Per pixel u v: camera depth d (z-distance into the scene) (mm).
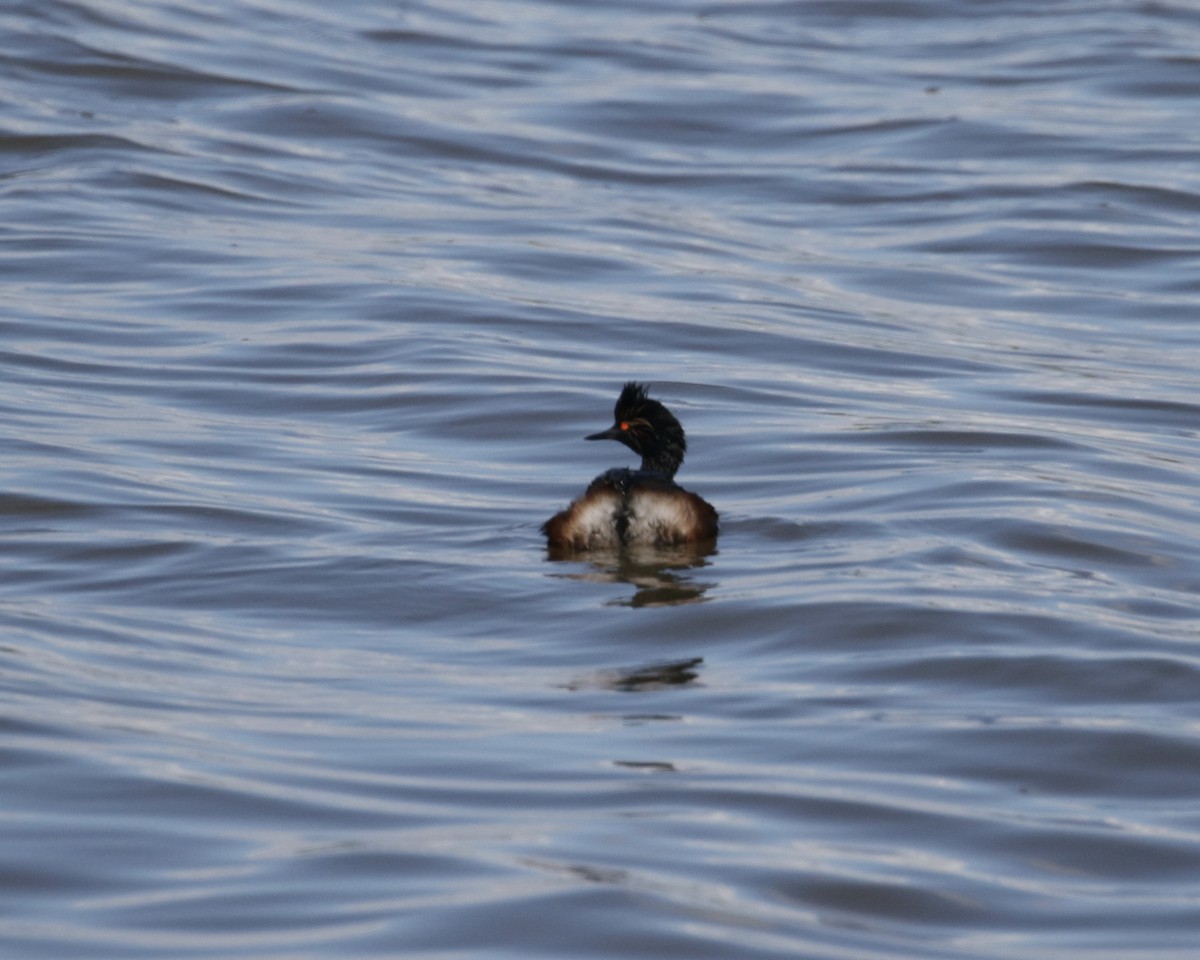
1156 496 15953
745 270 25688
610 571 13539
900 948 8078
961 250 26891
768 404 19609
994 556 13961
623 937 8039
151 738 10305
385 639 12258
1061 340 22719
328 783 9711
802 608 12555
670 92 35406
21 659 11602
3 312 22266
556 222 27844
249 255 25359
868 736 10492
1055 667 11547
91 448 17172
